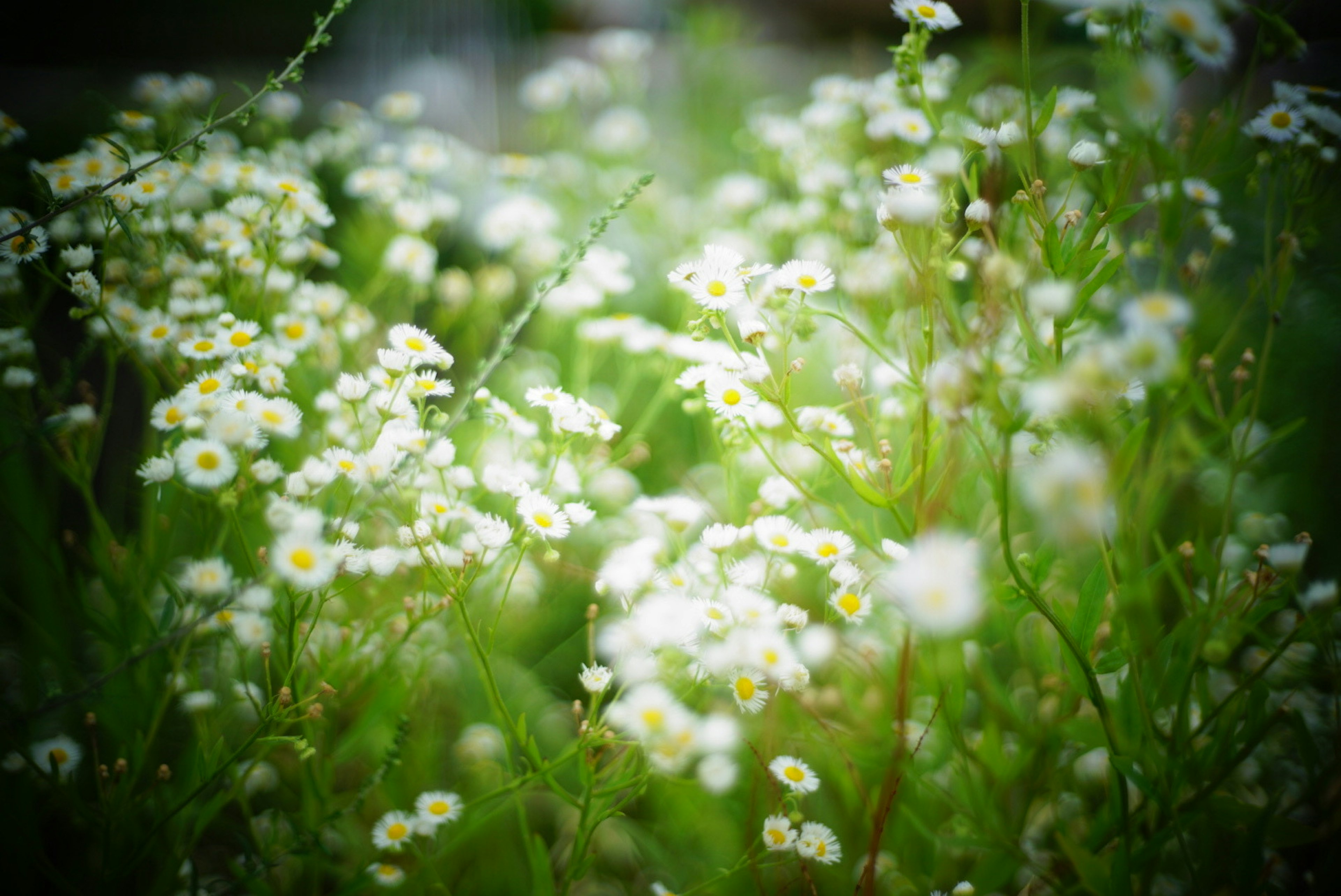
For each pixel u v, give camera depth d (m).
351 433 0.60
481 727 0.62
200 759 0.55
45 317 0.79
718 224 0.88
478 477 0.66
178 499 0.59
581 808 0.52
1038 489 0.44
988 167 0.56
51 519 0.62
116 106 0.91
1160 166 0.54
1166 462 0.56
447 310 0.78
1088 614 0.52
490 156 1.21
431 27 1.30
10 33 1.14
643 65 1.18
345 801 0.60
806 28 1.47
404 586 0.61
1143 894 0.53
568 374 0.82
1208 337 0.62
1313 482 0.65
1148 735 0.51
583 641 0.68
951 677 0.54
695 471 0.73
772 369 0.66
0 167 0.67
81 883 0.57
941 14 0.56
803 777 0.52
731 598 0.52
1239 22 0.74
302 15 1.28
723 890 0.56
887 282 0.61
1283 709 0.52
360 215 0.89
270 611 0.54
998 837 0.54
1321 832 0.51
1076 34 0.75
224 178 0.65
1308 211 0.57
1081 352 0.53
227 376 0.55
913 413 0.58
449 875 0.58
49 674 0.61
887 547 0.54
